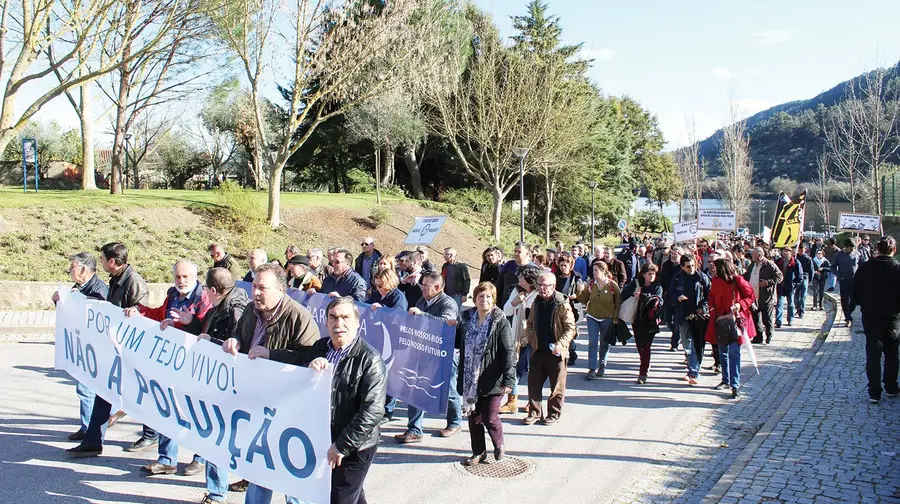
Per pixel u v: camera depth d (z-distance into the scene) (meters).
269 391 4.41
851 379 9.54
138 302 6.68
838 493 5.32
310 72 23.14
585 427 7.58
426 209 32.75
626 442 7.04
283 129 41.31
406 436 6.99
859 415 7.66
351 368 4.13
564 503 5.43
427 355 6.83
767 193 84.19
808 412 7.83
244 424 4.59
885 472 5.79
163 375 5.41
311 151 42.50
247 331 4.94
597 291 9.95
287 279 10.81
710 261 12.64
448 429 7.29
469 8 39.12
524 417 7.98
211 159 53.12
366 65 27.66
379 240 26.05
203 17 19.25
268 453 4.39
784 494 5.30
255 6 20.70
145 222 20.61
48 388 8.60
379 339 7.38
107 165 58.12
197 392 5.04
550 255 15.13
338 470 4.10
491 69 32.97
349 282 8.73
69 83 16.31
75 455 6.20
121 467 5.97
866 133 34.16
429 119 34.91
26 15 16.00
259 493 4.45
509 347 6.21
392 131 31.33
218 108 43.81
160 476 5.77
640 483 5.89
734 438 7.19
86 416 6.62
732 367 8.99
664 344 13.40
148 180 55.66
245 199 22.44
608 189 48.34
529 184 43.09
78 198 22.00
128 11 16.61
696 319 9.66
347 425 4.01
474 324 6.38
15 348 11.23
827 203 49.62
